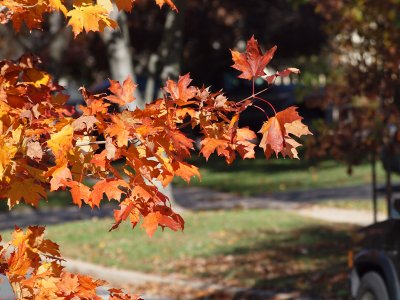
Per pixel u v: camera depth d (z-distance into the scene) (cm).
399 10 1238
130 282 1341
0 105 319
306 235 1628
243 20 3550
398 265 785
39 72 346
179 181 2708
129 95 325
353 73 1248
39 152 304
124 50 1909
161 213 309
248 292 1188
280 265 1353
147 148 306
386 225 826
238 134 315
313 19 3406
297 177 2720
